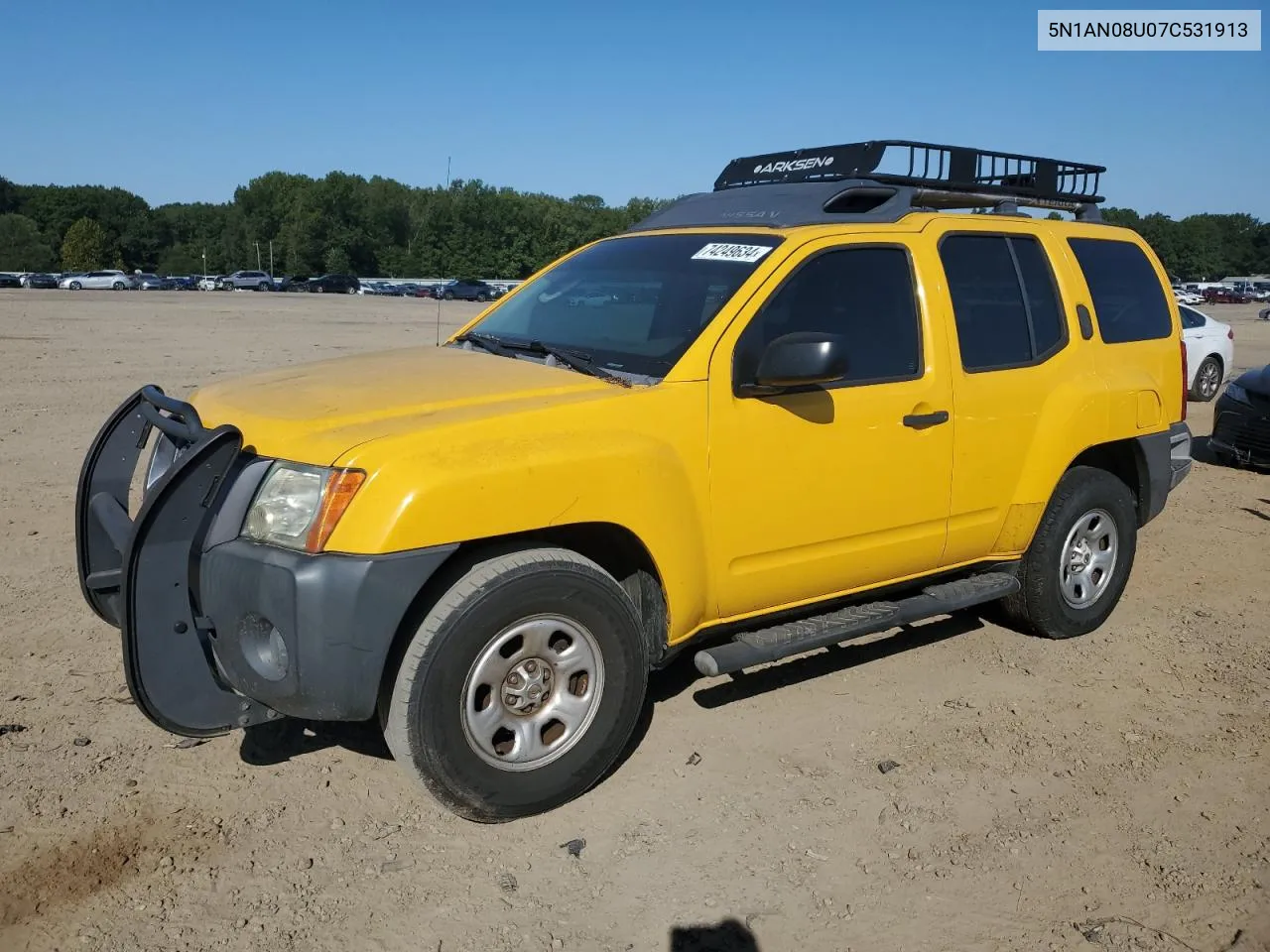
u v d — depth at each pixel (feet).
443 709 10.72
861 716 14.48
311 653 10.25
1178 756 13.58
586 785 11.94
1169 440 18.37
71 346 62.95
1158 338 18.34
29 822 11.22
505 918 10.04
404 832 11.37
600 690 11.77
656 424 12.00
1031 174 17.84
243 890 10.30
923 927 10.11
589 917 10.10
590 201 454.81
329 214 390.42
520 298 16.10
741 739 13.71
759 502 12.96
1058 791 12.62
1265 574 21.63
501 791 11.26
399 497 10.25
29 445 30.14
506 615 10.91
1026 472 15.96
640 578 12.51
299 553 10.34
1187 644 17.54
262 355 61.05
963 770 13.07
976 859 11.21
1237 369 68.54
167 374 48.93
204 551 10.93
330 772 12.57
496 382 12.39
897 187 15.49
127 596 10.24
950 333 14.83
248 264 416.26
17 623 16.60
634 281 14.53
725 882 10.69
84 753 12.73
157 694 10.52
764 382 12.25
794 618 14.78
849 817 11.92
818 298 13.66
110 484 12.84
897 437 14.14
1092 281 17.35
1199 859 11.32
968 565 16.03
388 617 10.28
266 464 10.87
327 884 10.44
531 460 10.92
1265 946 9.96
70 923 9.71
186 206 486.38
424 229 391.45
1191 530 25.23
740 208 15.60
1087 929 10.13
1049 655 16.88
